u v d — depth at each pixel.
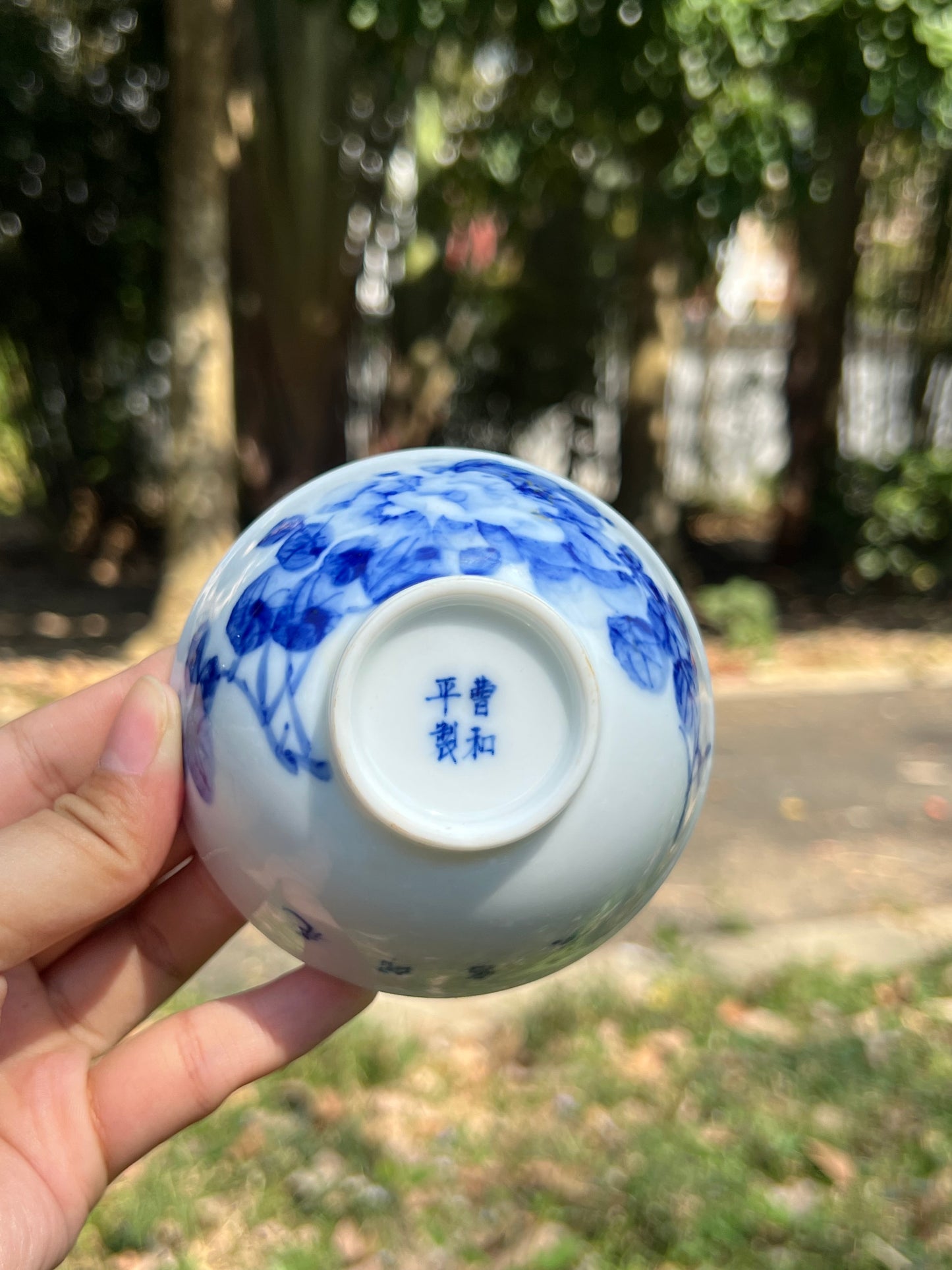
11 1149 0.26
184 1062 0.27
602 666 0.20
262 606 0.21
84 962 0.29
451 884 0.19
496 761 0.19
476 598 0.19
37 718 0.30
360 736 0.19
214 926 0.30
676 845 0.22
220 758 0.21
